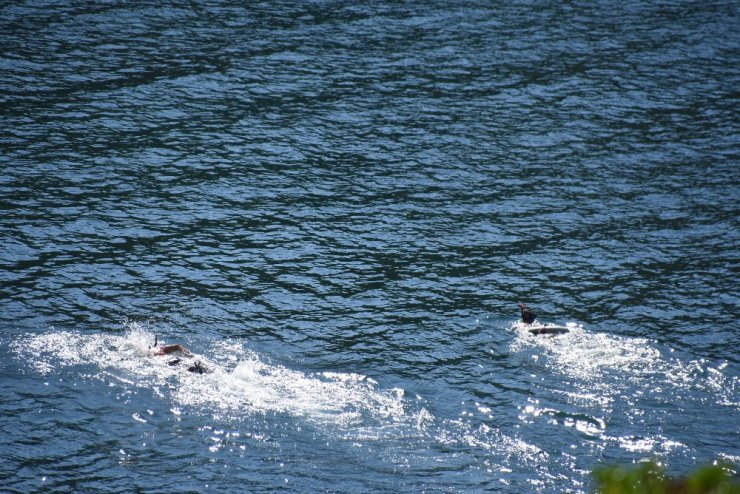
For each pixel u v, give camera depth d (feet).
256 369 394.52
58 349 395.14
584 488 319.88
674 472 326.44
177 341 412.98
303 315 444.55
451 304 459.73
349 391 381.81
